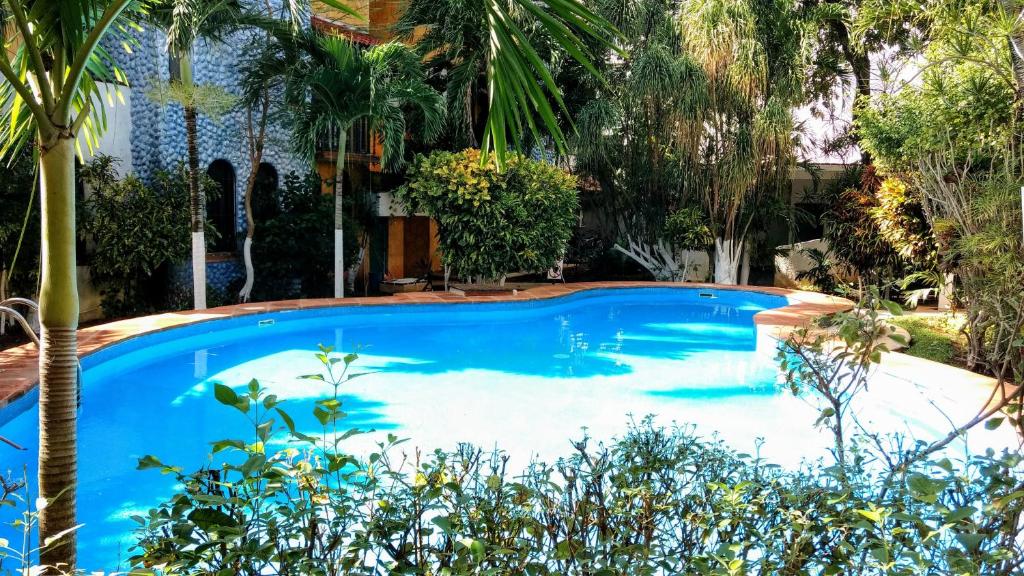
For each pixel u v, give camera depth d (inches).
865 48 570.9
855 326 96.1
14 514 160.2
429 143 597.0
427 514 121.6
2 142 124.4
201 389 291.3
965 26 281.3
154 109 466.9
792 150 606.2
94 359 299.1
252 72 463.2
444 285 618.5
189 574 62.9
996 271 262.5
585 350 389.7
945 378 251.1
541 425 250.8
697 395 295.7
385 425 247.1
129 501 179.6
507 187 522.6
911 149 320.5
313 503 71.4
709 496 89.4
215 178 524.4
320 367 335.0
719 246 637.3
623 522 86.7
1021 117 284.7
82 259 440.8
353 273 583.5
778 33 574.6
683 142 592.1
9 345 358.0
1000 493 81.1
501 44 90.6
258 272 528.7
